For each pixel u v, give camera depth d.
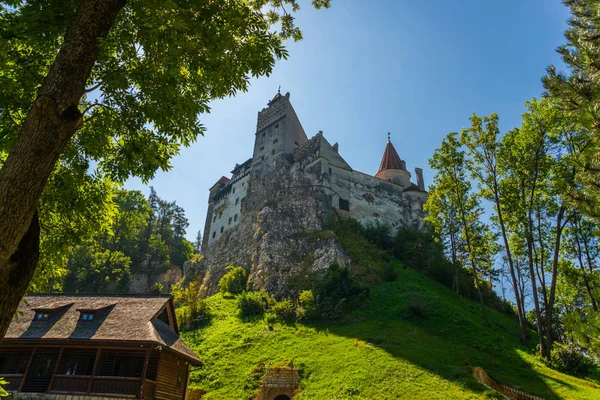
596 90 10.97
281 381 26.28
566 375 25.94
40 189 6.75
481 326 34.22
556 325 35.91
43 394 19.56
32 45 9.88
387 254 50.56
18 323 22.61
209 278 58.81
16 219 6.36
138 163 11.47
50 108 6.98
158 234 78.94
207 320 40.19
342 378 25.02
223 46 9.88
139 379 19.48
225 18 10.09
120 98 10.24
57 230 11.91
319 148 59.94
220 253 62.69
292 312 37.59
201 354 32.16
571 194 11.11
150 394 19.84
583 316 11.27
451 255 53.06
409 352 27.20
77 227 12.19
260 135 72.38
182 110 10.42
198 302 42.56
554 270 29.94
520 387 22.92
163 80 10.13
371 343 29.47
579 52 11.45
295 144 68.25
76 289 57.97
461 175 39.31
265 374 26.89
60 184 11.02
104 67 10.50
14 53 9.61
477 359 27.03
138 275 67.31
